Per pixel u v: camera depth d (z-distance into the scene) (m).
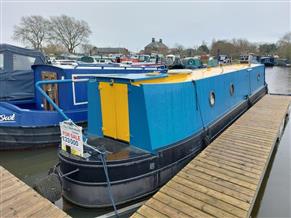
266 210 5.24
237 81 9.64
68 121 4.97
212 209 3.88
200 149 6.36
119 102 5.28
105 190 4.67
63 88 8.05
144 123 4.94
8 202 4.07
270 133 7.18
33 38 64.19
